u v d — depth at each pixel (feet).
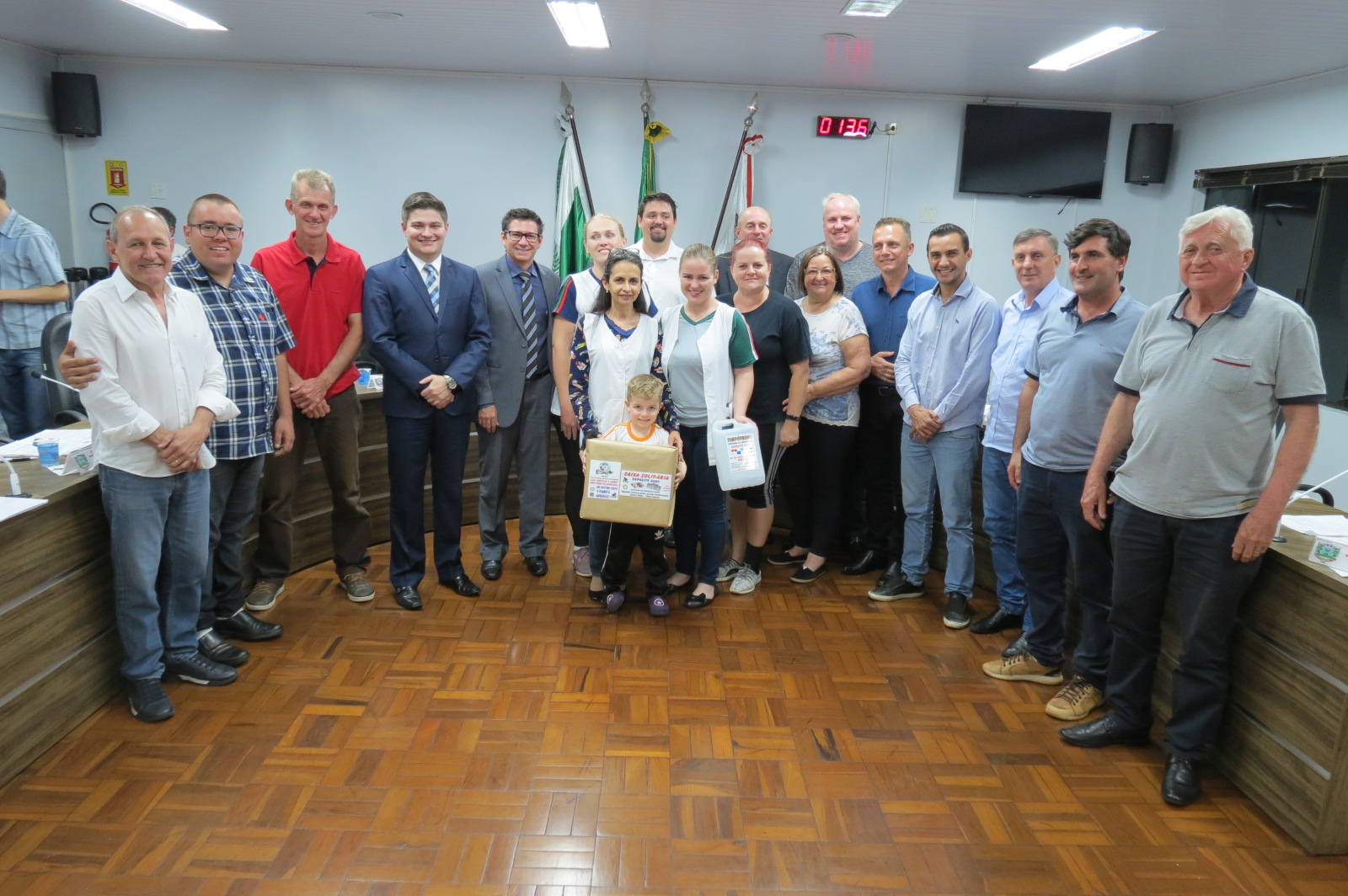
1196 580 7.03
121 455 7.52
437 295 10.42
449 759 7.57
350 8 13.01
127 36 15.24
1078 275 7.89
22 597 7.18
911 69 16.19
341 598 11.05
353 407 10.72
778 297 11.03
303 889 5.96
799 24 13.15
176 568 8.39
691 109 18.25
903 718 8.49
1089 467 8.26
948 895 6.09
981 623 10.49
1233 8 11.66
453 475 10.98
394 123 17.84
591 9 12.69
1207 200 18.24
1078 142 18.85
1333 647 6.37
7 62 15.84
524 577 11.96
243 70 17.34
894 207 19.07
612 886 6.08
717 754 7.79
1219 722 7.43
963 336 10.31
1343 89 14.89
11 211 12.16
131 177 17.57
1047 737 8.21
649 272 11.64
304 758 7.52
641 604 11.21
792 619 10.85
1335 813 6.46
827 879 6.21
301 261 9.98
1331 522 7.66
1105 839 6.73
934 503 12.63
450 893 5.98
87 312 7.20
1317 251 15.69
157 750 7.57
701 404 10.59
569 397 10.96
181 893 5.89
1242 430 6.64
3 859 6.17
